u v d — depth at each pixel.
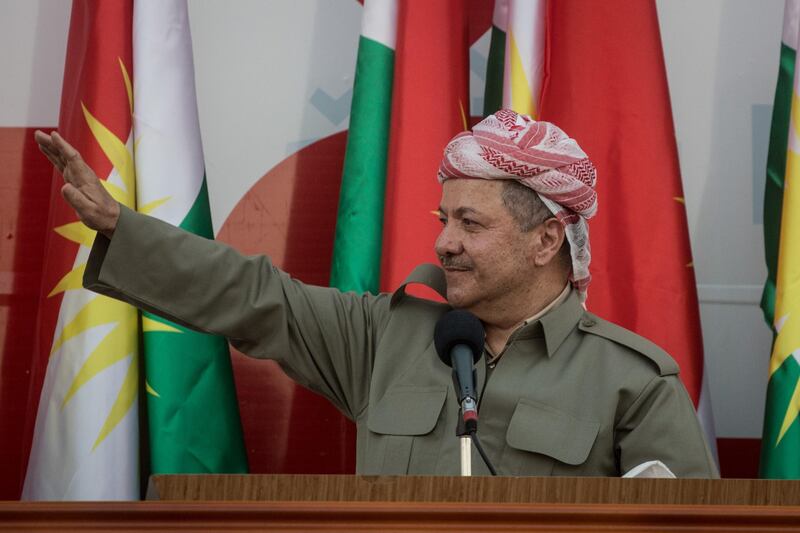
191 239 8.08
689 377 10.01
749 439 11.27
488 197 8.20
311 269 11.29
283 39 11.53
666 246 10.13
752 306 11.39
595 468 7.80
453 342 6.98
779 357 9.91
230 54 11.51
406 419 7.96
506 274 8.19
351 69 11.53
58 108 11.29
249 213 11.34
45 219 11.17
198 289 8.06
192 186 10.05
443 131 10.12
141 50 10.08
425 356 8.21
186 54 10.23
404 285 8.42
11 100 11.28
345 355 8.42
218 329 8.15
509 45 10.27
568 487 5.87
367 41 10.45
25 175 11.20
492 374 8.13
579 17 10.37
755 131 11.56
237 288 8.14
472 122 11.37
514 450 7.80
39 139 7.62
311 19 11.57
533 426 7.81
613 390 7.95
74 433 9.59
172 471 9.77
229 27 11.53
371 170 10.27
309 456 11.07
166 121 10.03
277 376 11.15
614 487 5.88
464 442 6.61
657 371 8.10
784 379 9.87
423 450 7.88
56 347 9.80
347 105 11.49
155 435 9.80
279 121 11.45
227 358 10.20
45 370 9.85
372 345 8.45
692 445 7.87
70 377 9.68
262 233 11.31
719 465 11.06
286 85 11.49
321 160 11.41
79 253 9.91
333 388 8.47
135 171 10.05
